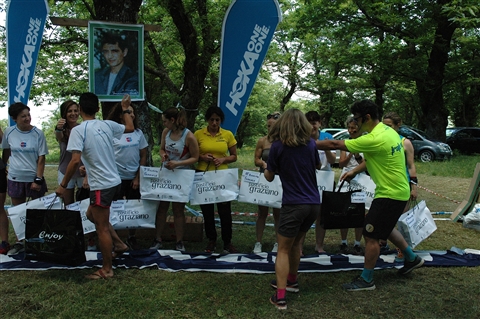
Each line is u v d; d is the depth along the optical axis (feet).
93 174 12.20
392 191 11.79
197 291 11.98
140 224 15.14
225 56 17.16
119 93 17.62
